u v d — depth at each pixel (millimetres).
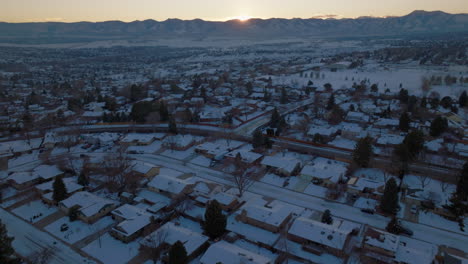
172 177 88188
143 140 122375
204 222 68000
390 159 99375
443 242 63719
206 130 138125
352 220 71562
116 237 66250
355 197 80750
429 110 143375
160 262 58812
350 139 119812
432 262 56812
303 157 106500
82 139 128375
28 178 89250
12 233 68188
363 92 190750
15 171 100375
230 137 126750
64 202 75562
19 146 117312
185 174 97188
